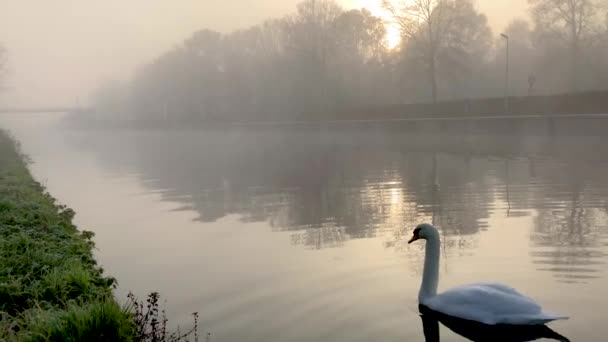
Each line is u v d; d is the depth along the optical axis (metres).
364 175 25.69
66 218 14.05
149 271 10.80
